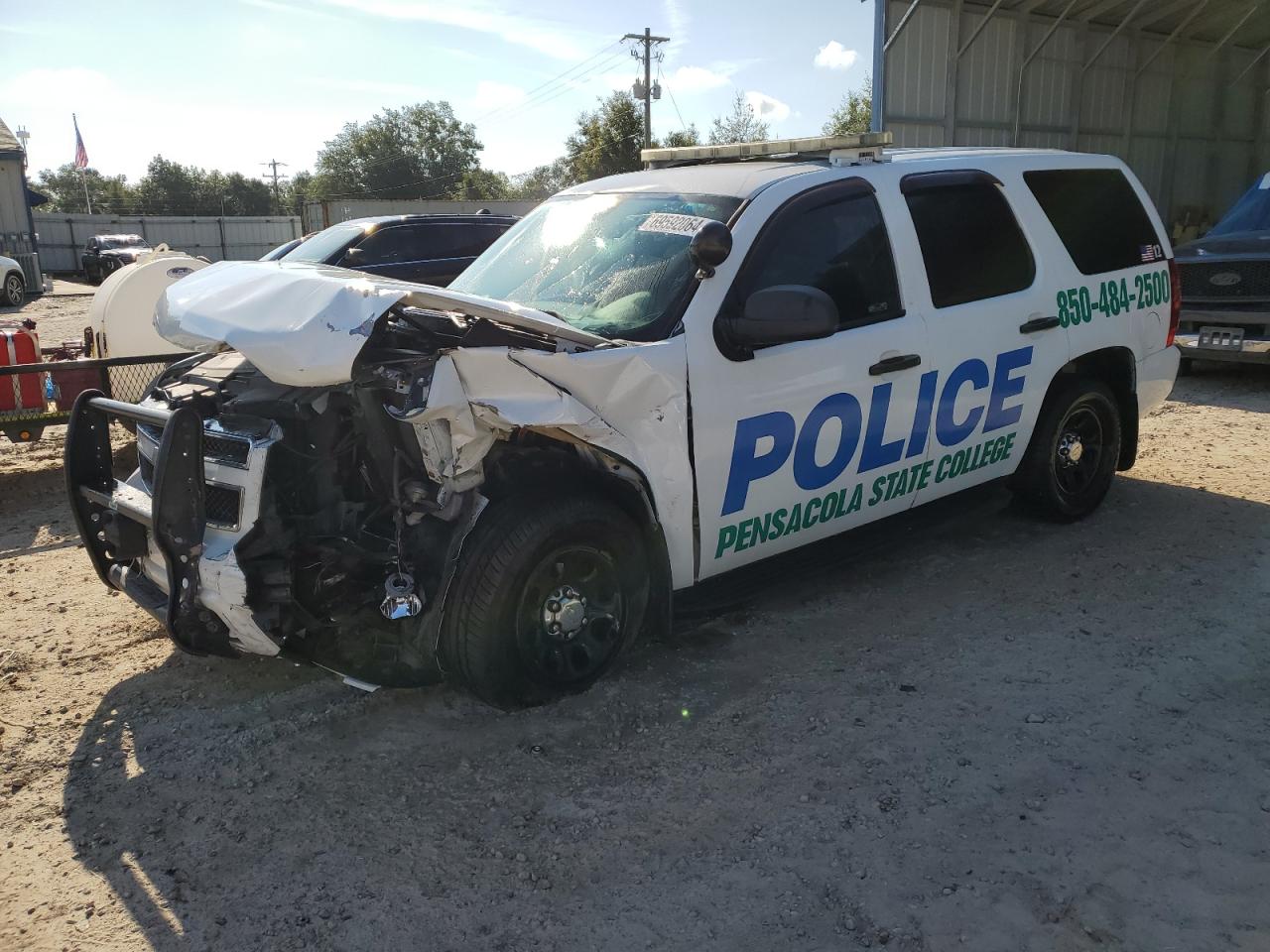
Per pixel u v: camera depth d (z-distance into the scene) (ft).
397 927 8.42
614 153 148.77
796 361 12.57
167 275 26.76
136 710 12.16
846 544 14.32
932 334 14.12
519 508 11.07
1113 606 14.44
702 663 13.02
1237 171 68.49
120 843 9.63
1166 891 8.51
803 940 8.11
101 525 12.59
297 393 10.90
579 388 10.78
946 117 51.16
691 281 12.09
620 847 9.37
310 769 10.82
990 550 16.80
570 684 11.80
